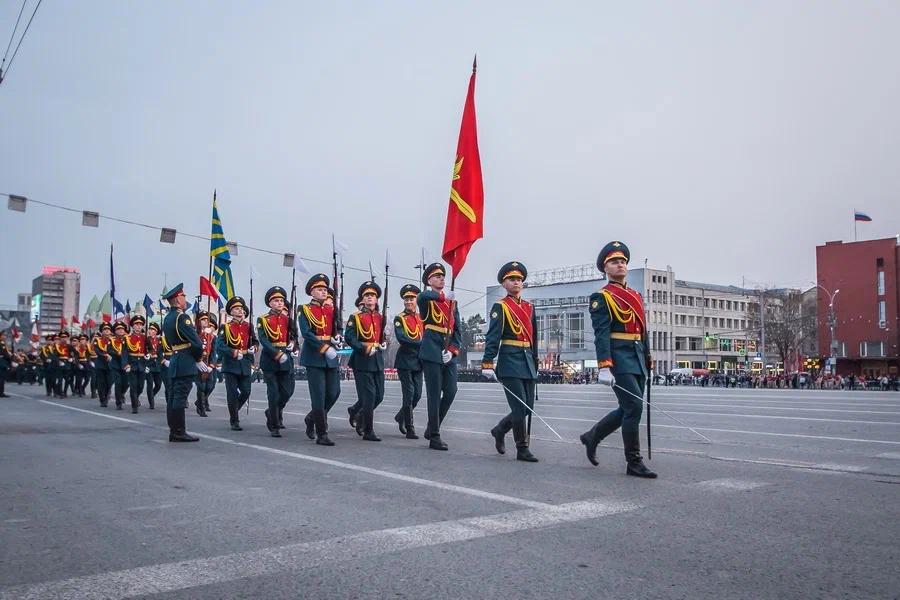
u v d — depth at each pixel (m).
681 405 20.16
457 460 8.73
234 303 13.55
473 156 10.94
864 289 73.44
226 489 6.84
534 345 8.93
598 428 8.04
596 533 5.08
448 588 4.00
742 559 4.49
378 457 9.04
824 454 9.16
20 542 5.02
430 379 10.05
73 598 3.90
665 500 6.16
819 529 5.18
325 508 5.96
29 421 14.85
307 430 11.56
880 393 31.45
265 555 4.64
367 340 11.20
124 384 19.30
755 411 17.44
